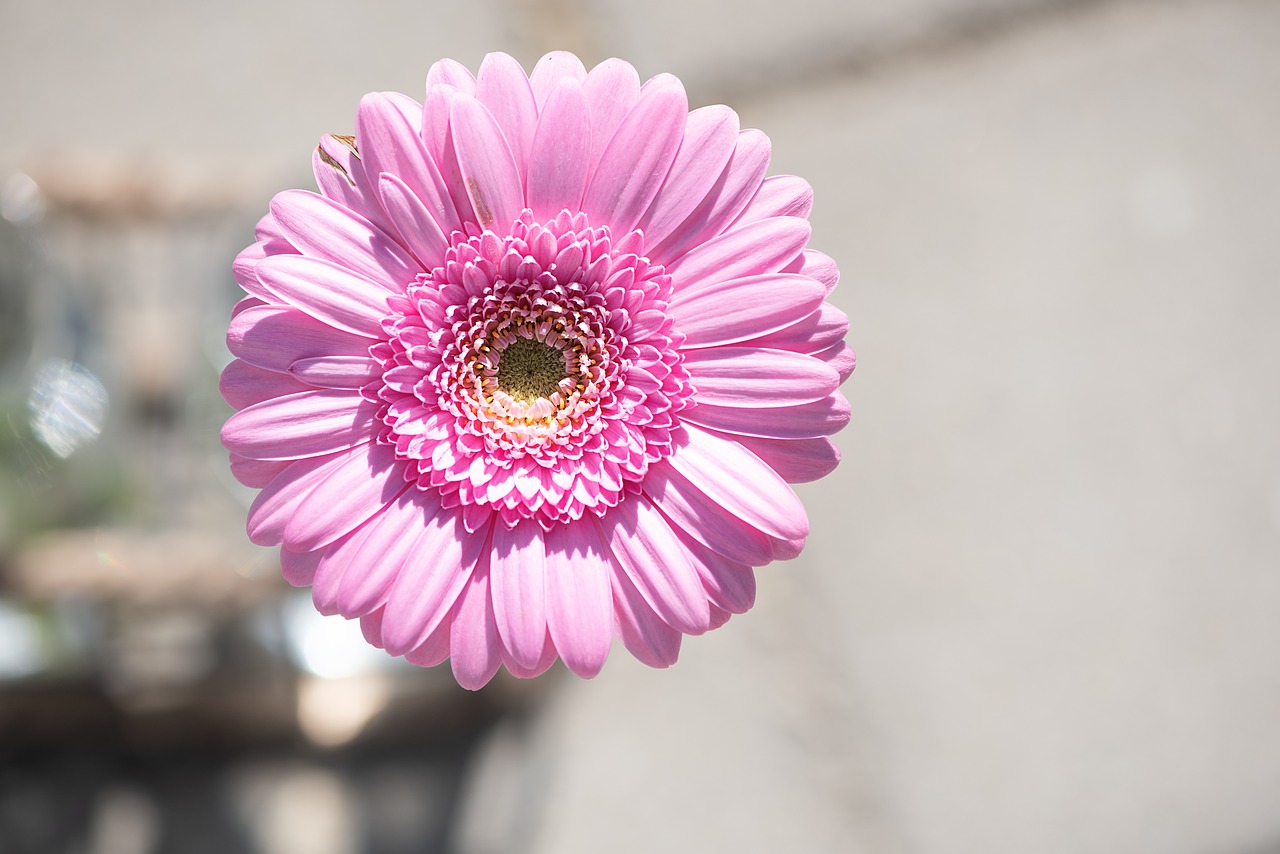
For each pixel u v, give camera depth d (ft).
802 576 1.74
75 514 1.44
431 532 1.15
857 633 1.74
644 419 1.15
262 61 1.72
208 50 1.72
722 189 1.14
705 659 1.72
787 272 1.16
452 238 1.13
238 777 1.61
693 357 1.15
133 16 1.71
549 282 1.14
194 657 1.50
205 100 1.71
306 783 1.62
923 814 1.72
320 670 1.50
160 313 1.56
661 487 1.16
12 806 1.58
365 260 1.12
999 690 1.74
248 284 1.12
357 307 1.12
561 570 1.16
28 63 1.69
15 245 1.43
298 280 1.11
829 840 1.71
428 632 1.14
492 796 1.66
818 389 1.14
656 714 1.71
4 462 1.40
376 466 1.14
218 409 1.45
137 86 1.70
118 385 1.52
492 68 1.12
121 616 1.47
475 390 1.16
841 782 1.72
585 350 1.17
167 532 1.48
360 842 1.62
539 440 1.17
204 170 1.63
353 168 1.12
